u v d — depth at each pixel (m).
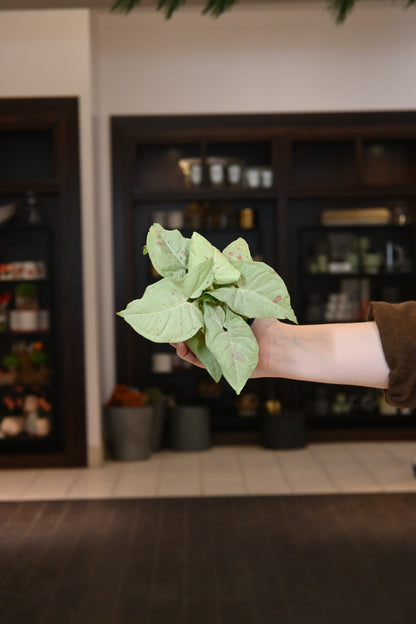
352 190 6.96
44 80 6.32
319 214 7.23
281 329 1.19
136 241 7.15
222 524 4.68
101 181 6.93
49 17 6.30
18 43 6.31
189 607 3.39
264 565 3.94
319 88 6.98
